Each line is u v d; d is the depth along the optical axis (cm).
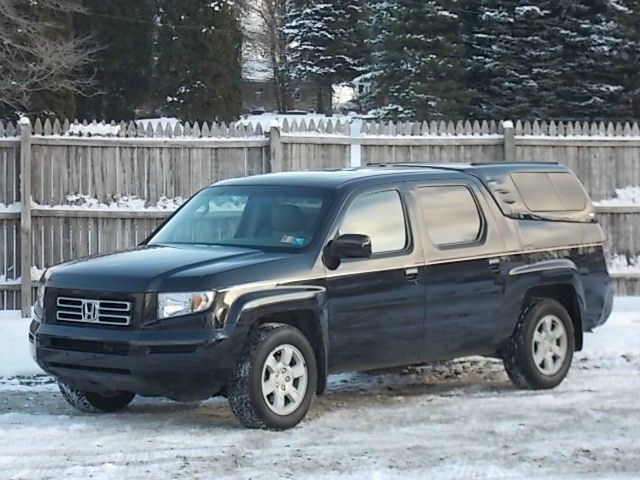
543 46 2752
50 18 2659
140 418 844
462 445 749
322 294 812
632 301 1473
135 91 3981
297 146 1420
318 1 5147
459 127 1492
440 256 893
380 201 882
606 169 1532
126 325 765
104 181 1384
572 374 1040
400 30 2939
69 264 841
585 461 708
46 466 687
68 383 811
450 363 1120
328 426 807
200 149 1408
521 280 949
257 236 867
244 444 745
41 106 2567
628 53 2766
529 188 1003
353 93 5069
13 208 1351
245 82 5897
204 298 757
